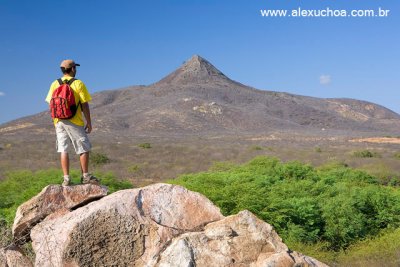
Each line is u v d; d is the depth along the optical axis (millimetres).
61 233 6660
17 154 49312
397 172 31922
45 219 7188
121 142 73188
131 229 6625
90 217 6613
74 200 7383
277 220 14969
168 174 34156
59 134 7746
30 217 7215
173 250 6293
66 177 7723
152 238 6609
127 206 6770
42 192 7344
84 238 6543
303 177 23422
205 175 19719
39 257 6746
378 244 14109
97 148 54594
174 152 51844
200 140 85000
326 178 22844
